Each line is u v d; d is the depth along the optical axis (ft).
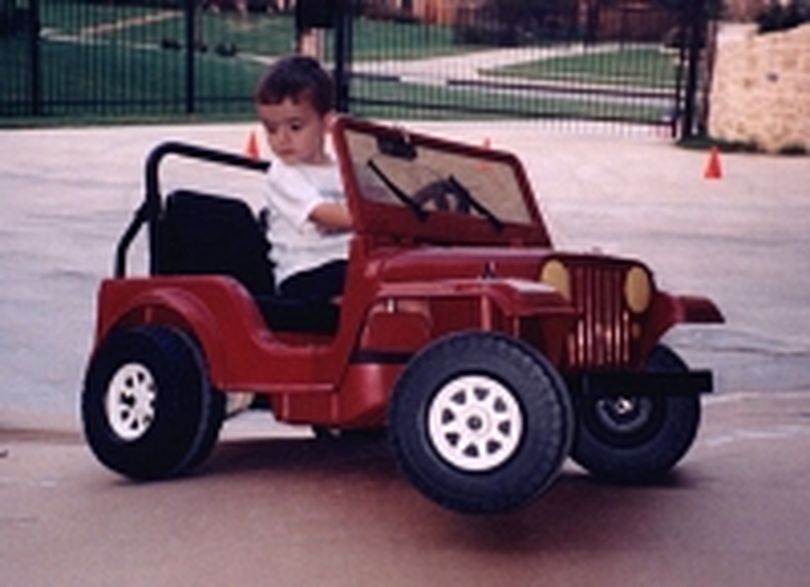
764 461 18.17
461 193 16.52
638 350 15.51
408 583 12.44
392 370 14.79
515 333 14.55
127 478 16.75
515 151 56.29
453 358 13.16
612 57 102.73
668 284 32.37
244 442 19.45
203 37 101.14
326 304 16.10
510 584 12.41
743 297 31.48
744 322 29.19
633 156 56.39
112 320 16.97
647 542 13.83
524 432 12.89
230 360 15.87
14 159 47.91
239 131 59.77
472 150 17.12
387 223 15.29
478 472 13.03
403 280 14.49
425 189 16.19
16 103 66.54
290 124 16.43
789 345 27.50
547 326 14.42
